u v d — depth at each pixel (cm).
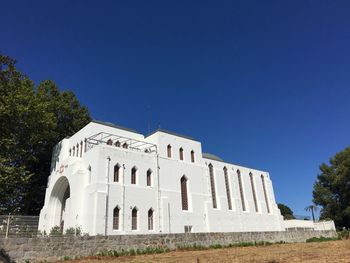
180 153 4616
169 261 1911
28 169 4603
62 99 5350
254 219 5481
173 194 4119
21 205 4300
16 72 3616
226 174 5428
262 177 6272
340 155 6669
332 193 6744
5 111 3456
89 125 4047
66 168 3872
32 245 2036
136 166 3822
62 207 4147
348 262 1574
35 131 4122
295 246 2952
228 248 2912
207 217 4462
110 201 3356
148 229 3616
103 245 2328
